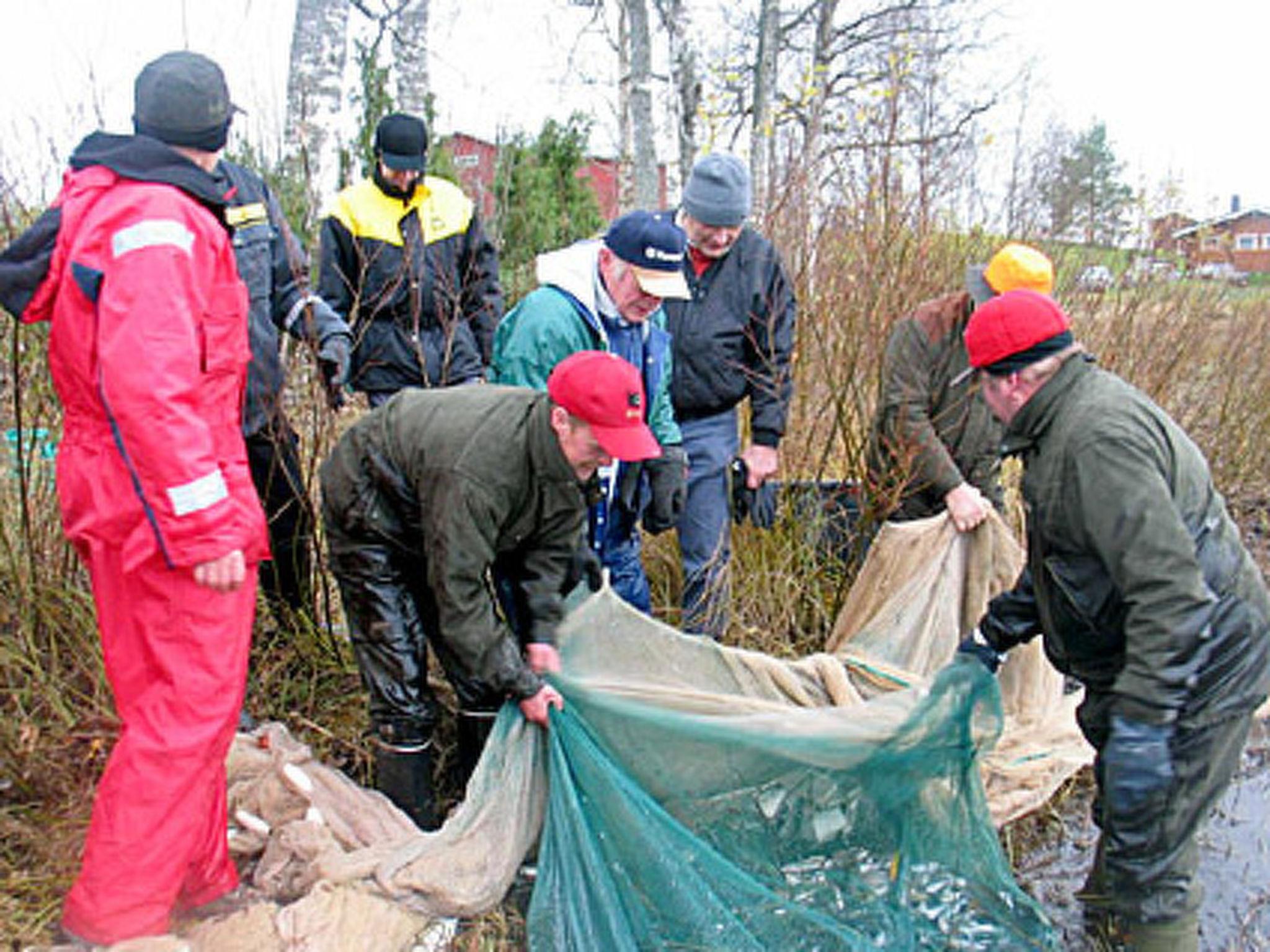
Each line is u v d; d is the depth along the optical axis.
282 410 3.68
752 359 4.35
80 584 3.64
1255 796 4.02
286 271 3.69
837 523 4.68
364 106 7.74
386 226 4.42
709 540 4.24
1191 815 2.74
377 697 3.19
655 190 12.34
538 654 3.06
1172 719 2.62
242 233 3.48
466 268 4.77
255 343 3.54
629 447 2.63
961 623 4.05
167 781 2.49
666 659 3.36
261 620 4.04
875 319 4.71
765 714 3.11
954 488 4.00
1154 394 6.24
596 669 3.22
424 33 9.38
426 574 3.19
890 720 3.09
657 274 3.36
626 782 2.89
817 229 4.89
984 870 3.12
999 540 4.02
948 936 2.97
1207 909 3.39
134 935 2.50
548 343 3.47
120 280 2.29
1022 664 3.90
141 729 2.50
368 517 3.02
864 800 3.10
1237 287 7.43
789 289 4.33
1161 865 2.77
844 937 2.79
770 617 4.59
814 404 4.96
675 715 3.00
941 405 4.16
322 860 2.78
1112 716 2.69
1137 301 6.22
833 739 3.00
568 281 3.50
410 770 3.25
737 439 4.41
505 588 3.29
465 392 2.94
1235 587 2.68
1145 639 2.58
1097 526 2.60
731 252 4.19
